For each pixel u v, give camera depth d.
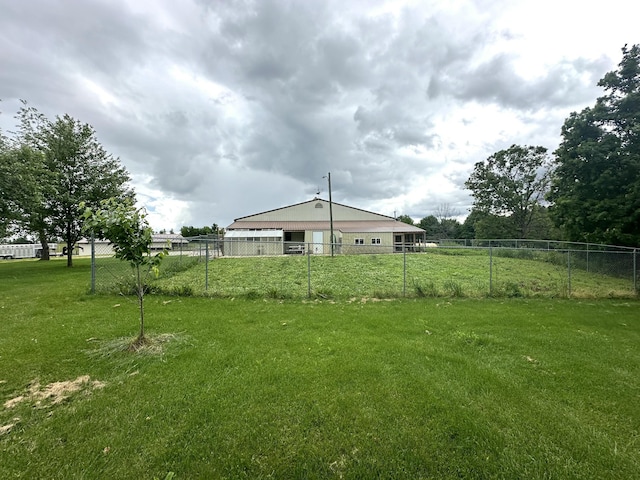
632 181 13.91
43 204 15.41
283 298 8.03
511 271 14.99
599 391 3.22
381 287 10.21
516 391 3.16
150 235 4.46
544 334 5.20
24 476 1.95
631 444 2.39
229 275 13.05
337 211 36.28
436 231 68.75
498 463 2.14
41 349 4.12
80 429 2.43
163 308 6.63
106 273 12.11
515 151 36.50
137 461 2.10
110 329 5.04
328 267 16.03
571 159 15.62
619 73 14.39
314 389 3.11
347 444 2.30
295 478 1.99
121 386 3.16
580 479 2.02
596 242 14.98
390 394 3.03
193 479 1.95
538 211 37.31
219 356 3.95
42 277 12.23
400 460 2.15
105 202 4.36
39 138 17.08
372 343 4.54
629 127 13.89
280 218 35.59
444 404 2.86
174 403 2.82
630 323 6.11
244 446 2.26
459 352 4.28
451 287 9.22
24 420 2.54
